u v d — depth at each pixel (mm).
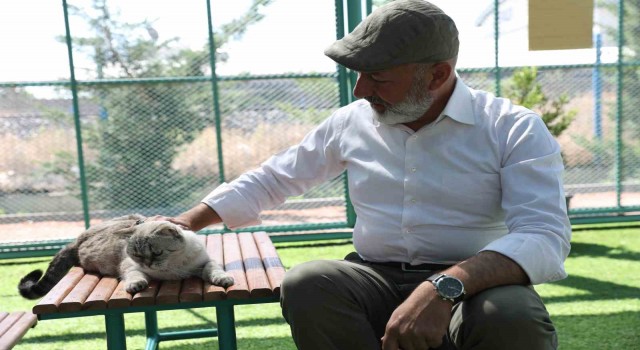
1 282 5809
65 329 4352
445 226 2391
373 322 2340
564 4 5848
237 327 4262
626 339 3746
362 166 2541
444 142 2387
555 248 2150
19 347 3996
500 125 2363
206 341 4039
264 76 6543
